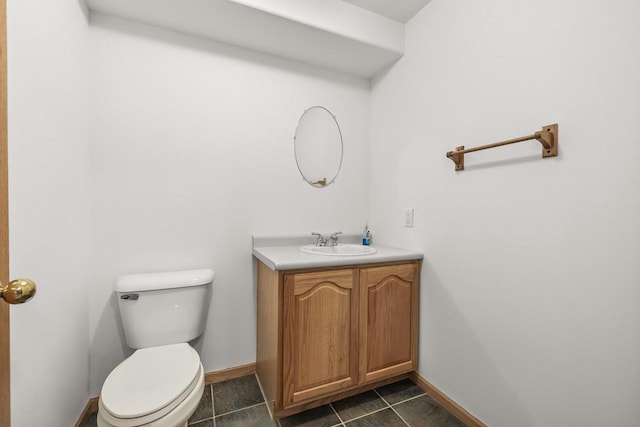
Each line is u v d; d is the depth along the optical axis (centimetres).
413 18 182
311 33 169
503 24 128
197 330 153
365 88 223
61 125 118
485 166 136
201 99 173
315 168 206
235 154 182
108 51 154
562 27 107
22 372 91
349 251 192
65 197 122
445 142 158
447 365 157
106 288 154
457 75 151
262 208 190
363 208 223
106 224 154
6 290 62
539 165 114
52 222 110
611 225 94
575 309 104
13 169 87
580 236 102
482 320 138
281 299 139
